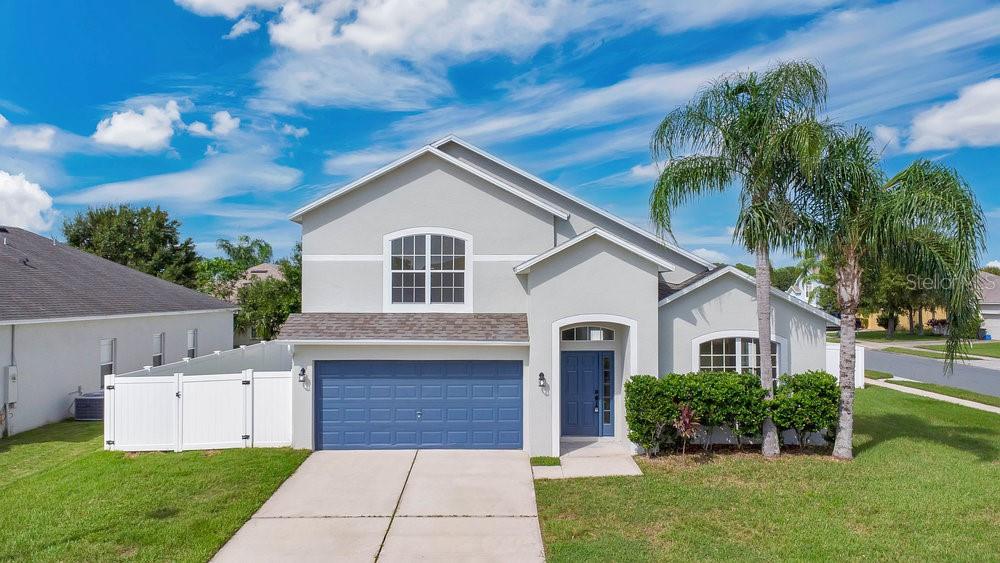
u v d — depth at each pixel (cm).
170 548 793
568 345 1419
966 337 1154
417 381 1344
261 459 1210
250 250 6712
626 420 1272
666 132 1251
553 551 781
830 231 1175
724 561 739
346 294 1468
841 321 1227
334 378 1340
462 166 1459
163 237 4328
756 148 1195
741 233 1216
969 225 1062
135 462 1188
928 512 898
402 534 855
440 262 1475
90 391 1828
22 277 1816
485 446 1338
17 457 1288
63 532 834
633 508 936
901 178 1148
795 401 1220
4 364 1485
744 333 1345
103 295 2047
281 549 804
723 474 1108
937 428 1505
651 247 1645
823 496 974
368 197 1477
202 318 2681
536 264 1287
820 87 1173
